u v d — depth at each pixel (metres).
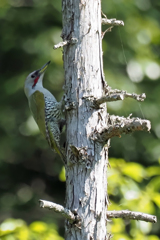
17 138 17.44
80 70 6.11
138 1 17.66
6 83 16.91
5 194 18.89
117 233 8.11
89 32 6.15
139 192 8.59
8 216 17.98
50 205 5.43
